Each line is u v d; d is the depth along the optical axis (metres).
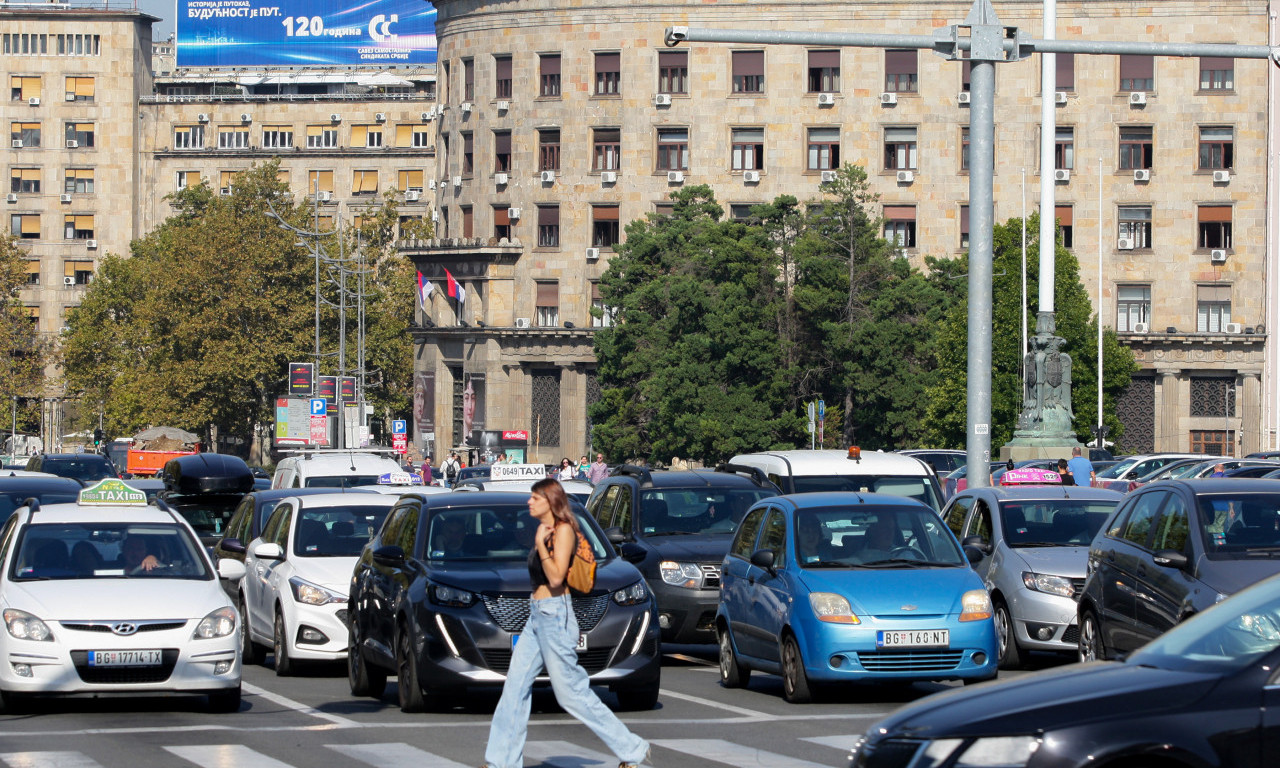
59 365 138.88
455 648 19.22
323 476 39.44
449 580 19.62
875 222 92.12
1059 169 101.88
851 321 89.25
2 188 155.25
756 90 105.44
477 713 19.94
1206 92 100.50
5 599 19.58
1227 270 100.62
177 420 114.62
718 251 88.81
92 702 20.92
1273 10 99.50
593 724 14.65
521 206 108.56
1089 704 10.02
